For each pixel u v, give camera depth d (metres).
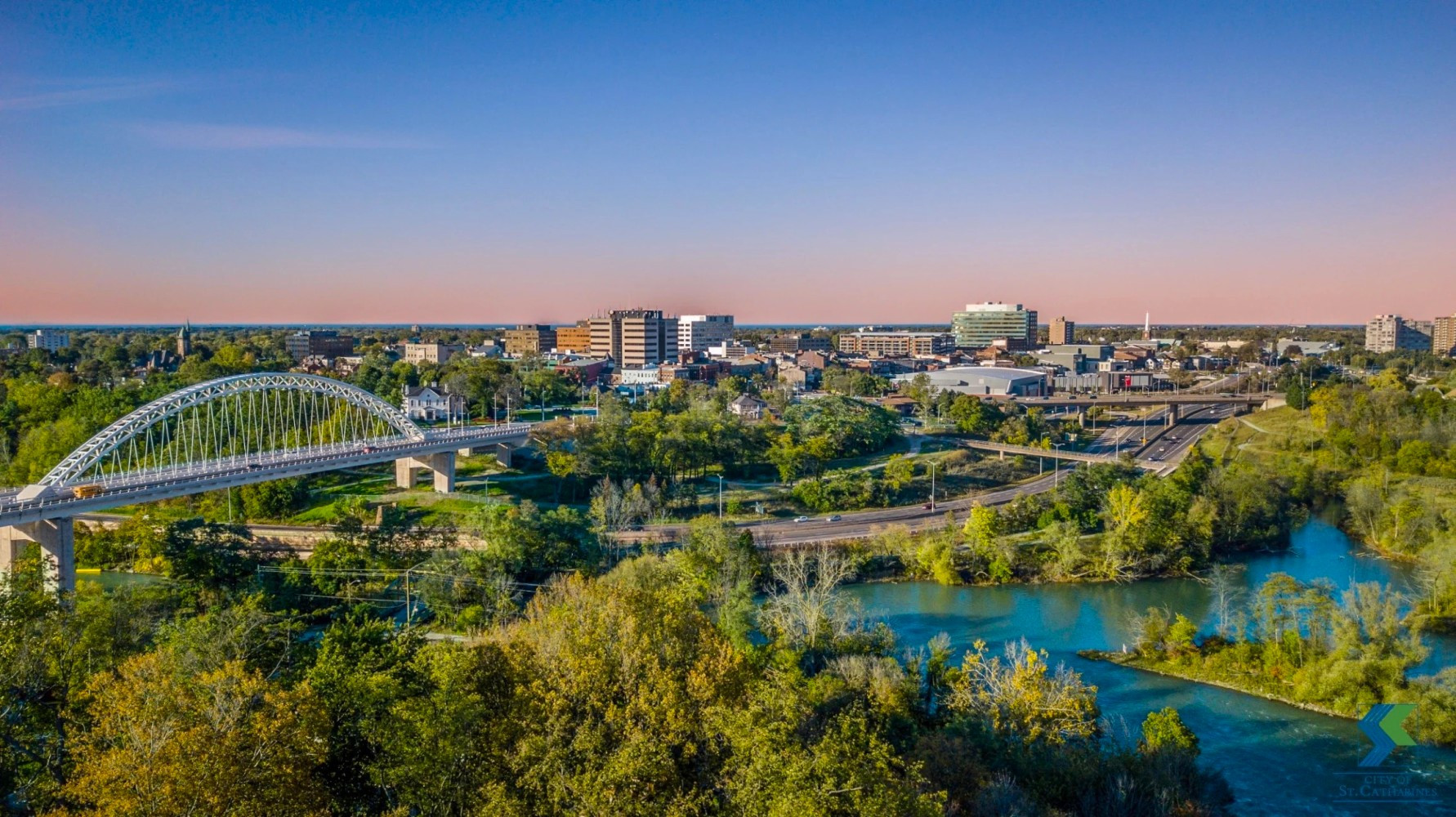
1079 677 86.12
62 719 61.28
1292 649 100.06
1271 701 96.19
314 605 119.38
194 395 150.00
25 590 79.12
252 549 129.00
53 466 173.88
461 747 54.91
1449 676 89.00
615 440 189.12
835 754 52.53
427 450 172.62
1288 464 197.00
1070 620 122.00
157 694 53.50
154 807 45.78
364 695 58.31
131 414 138.62
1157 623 108.69
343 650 70.00
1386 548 153.50
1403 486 170.38
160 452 189.75
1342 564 146.50
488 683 63.72
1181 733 79.44
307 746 52.91
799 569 121.12
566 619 72.00
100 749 54.19
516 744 56.03
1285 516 166.38
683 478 194.12
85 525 152.12
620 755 52.44
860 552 146.62
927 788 66.81
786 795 48.81
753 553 133.00
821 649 93.25
